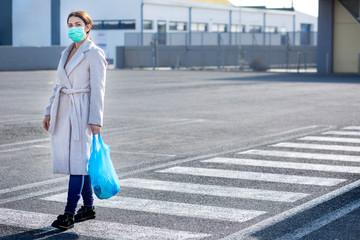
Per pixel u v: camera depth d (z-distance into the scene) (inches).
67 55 216.7
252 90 935.0
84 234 206.7
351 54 1569.9
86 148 213.3
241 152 375.9
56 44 2369.6
